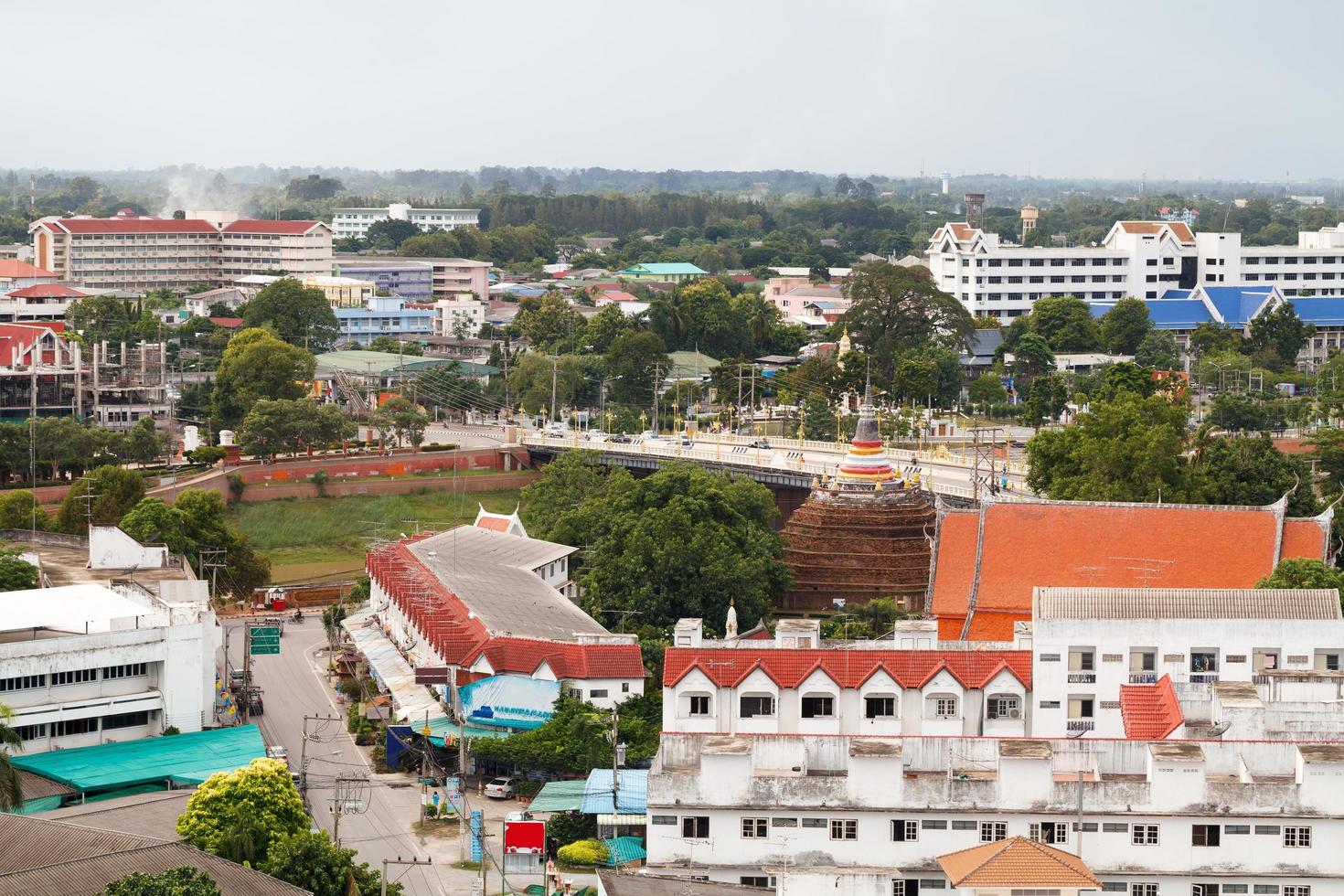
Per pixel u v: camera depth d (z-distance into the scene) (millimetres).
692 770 184750
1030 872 167125
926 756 183875
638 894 165750
